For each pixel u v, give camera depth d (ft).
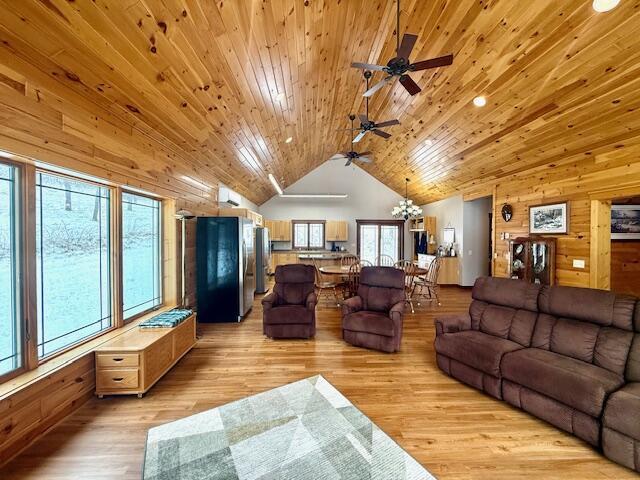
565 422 6.86
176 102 9.37
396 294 13.05
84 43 6.09
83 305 8.66
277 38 8.63
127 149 9.52
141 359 8.31
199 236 15.67
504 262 19.17
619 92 9.51
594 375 6.73
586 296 8.12
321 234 34.27
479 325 10.37
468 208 25.18
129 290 11.03
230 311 15.96
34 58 5.99
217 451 6.35
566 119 11.66
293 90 12.25
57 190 7.75
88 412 7.70
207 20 6.93
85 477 5.62
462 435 6.93
